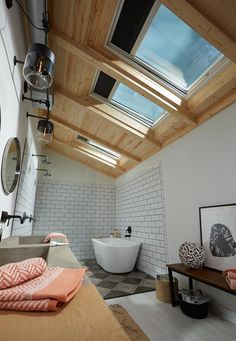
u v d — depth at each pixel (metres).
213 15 1.65
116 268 3.62
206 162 2.51
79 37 2.17
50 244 1.58
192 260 2.18
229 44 1.77
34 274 0.78
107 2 1.82
